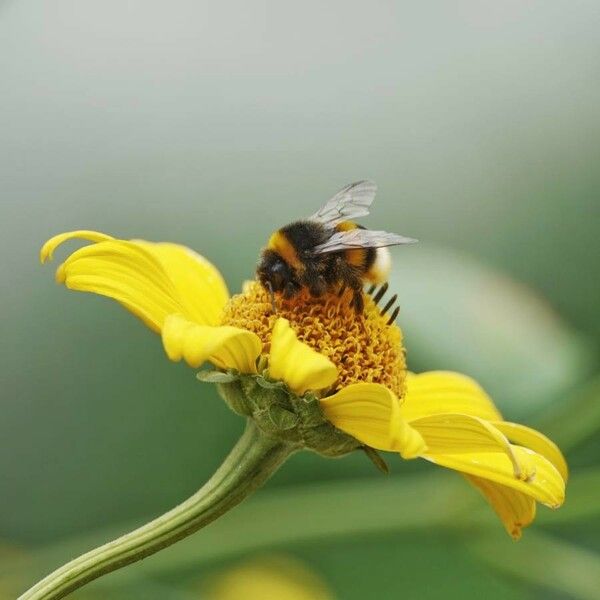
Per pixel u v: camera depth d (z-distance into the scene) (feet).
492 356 1.29
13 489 1.37
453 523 1.29
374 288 1.12
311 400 1.07
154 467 1.38
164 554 1.29
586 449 1.38
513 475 1.07
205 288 1.16
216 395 1.39
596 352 1.39
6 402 1.38
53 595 1.07
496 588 1.39
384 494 1.30
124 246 1.09
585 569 1.28
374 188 1.14
